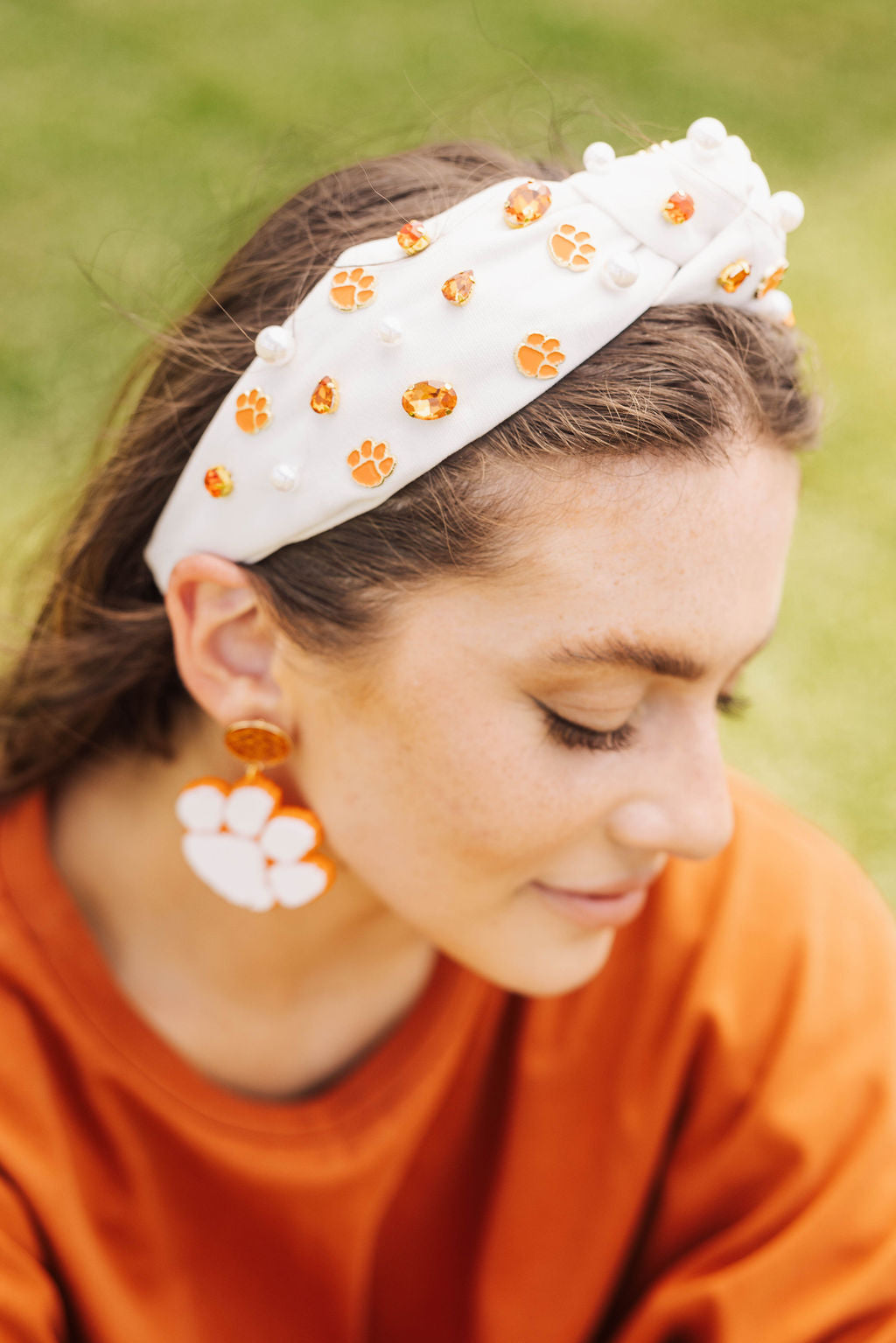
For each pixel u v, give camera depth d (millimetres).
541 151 1198
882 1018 1260
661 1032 1245
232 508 994
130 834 1188
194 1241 1202
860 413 3709
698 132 904
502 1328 1284
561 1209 1271
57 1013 1146
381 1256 1294
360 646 958
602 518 883
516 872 1007
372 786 1013
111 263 3594
